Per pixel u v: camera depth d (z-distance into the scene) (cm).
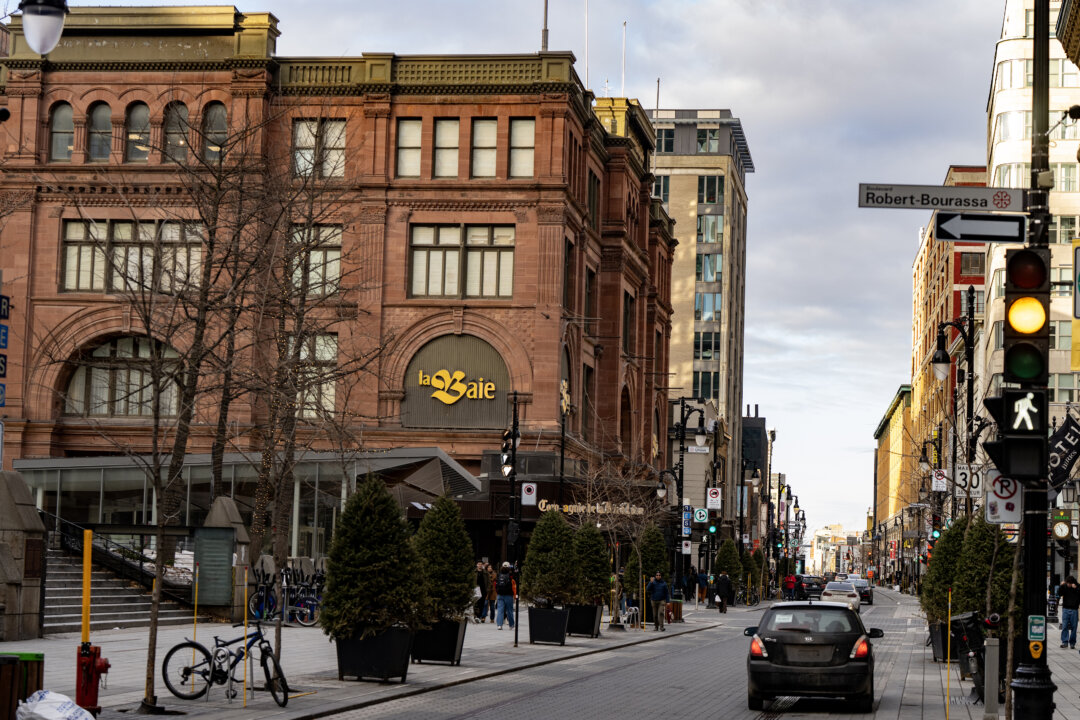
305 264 4188
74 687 2216
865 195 1625
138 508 5681
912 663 3434
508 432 4897
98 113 6762
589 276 7562
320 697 2216
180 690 2166
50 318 6600
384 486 2547
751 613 7206
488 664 3050
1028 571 1541
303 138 6644
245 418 6288
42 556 3166
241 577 4091
